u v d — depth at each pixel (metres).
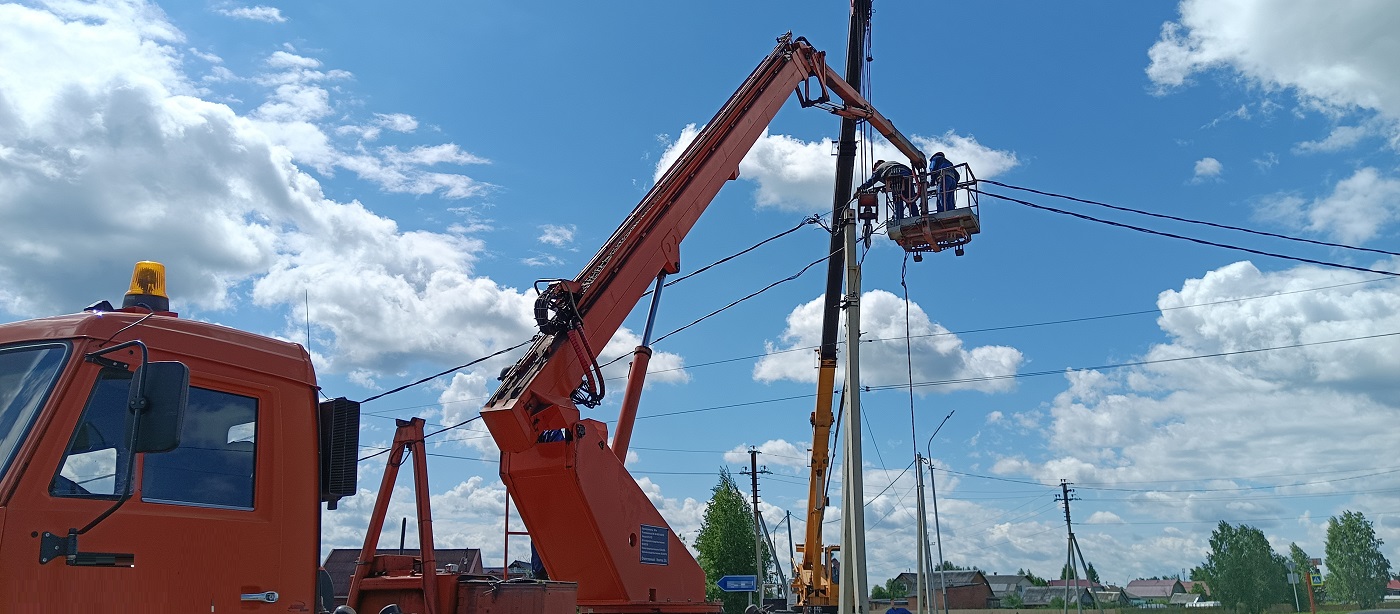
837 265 25.11
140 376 4.48
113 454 4.86
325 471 5.98
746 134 15.65
